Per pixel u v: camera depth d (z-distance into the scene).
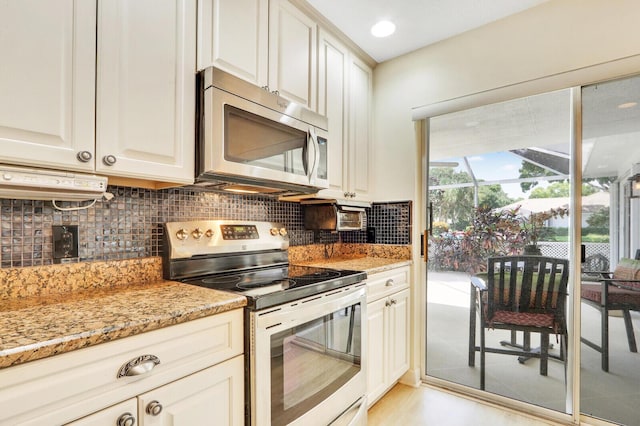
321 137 1.71
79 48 0.91
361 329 1.60
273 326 1.11
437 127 2.24
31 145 0.83
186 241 1.42
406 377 2.19
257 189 1.64
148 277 1.33
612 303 1.67
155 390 0.82
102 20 0.96
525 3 1.78
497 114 2.01
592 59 1.66
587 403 1.71
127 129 1.01
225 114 1.22
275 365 1.12
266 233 1.78
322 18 1.85
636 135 1.62
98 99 0.95
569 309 1.77
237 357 1.04
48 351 0.64
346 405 1.47
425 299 2.25
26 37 0.82
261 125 1.38
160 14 1.11
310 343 1.28
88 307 0.91
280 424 1.13
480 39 1.99
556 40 1.76
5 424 0.60
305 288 1.25
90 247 1.20
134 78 1.03
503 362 1.97
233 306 1.02
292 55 1.65
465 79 2.05
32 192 0.88
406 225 2.29
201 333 0.94
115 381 0.75
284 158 1.49
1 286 0.99
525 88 1.84
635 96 1.62
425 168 2.28
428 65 2.20
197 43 1.21
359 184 2.23
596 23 1.65
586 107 1.73
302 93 1.71
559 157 1.81
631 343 1.63
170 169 1.13
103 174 0.99
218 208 1.67
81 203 1.18
